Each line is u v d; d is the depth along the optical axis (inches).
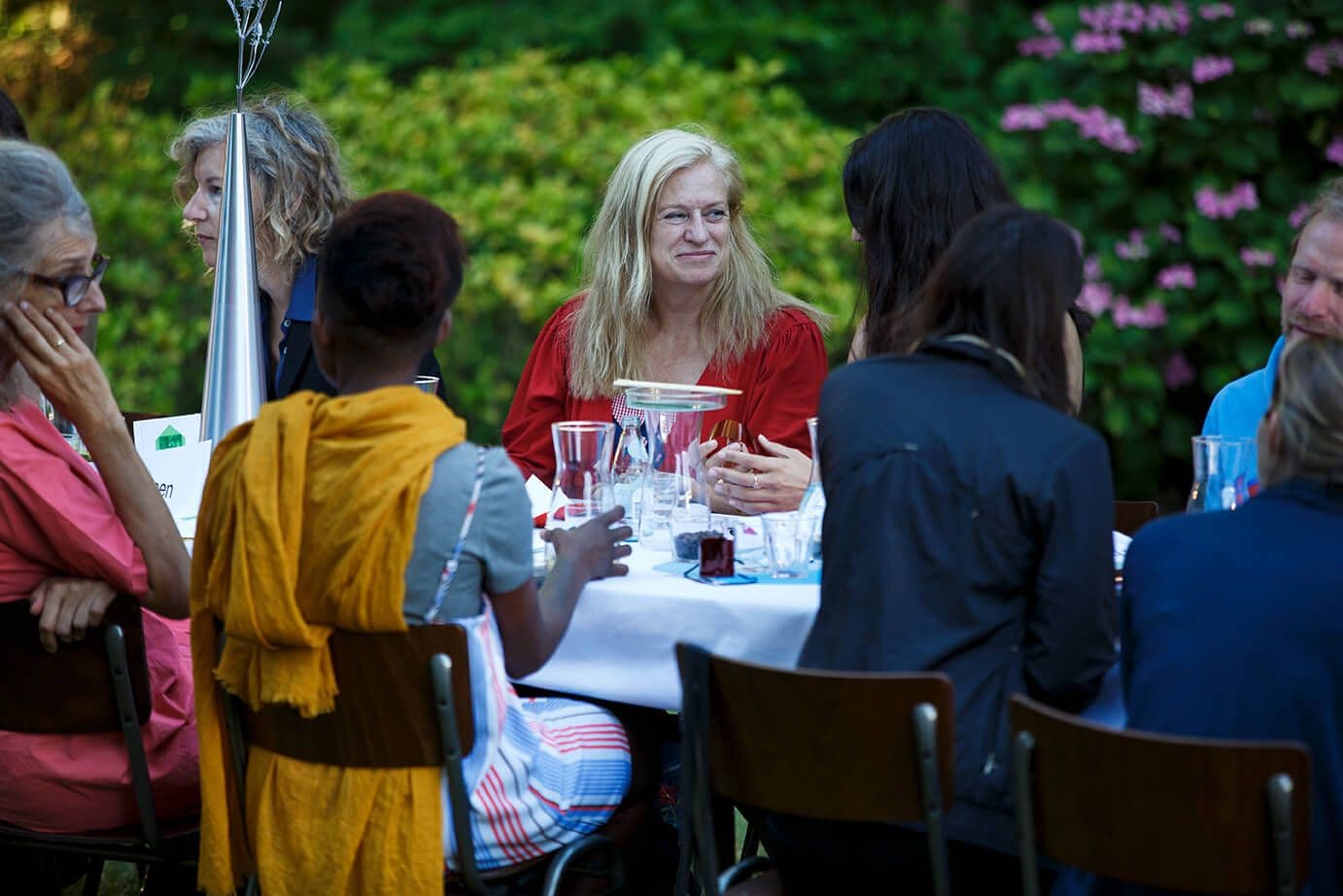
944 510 133.8
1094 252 364.2
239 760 144.8
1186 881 116.6
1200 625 124.7
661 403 176.9
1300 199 360.8
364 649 133.0
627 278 220.2
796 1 501.4
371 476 129.6
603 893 153.9
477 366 354.6
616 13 494.3
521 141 384.5
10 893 177.3
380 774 136.1
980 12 509.4
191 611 142.4
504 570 135.4
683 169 216.5
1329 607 120.4
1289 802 111.0
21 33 546.0
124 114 466.9
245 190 191.6
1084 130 358.6
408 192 139.0
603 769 153.3
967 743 131.5
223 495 137.7
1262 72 358.6
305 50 538.0
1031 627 135.0
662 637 155.5
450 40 507.5
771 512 180.7
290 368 211.9
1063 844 122.7
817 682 127.0
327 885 137.4
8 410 152.6
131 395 362.9
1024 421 134.6
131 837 156.8
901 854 134.8
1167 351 361.1
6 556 149.8
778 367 221.9
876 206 188.5
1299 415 126.0
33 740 153.9
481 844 142.4
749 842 172.1
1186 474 386.3
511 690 144.8
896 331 160.9
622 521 183.8
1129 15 364.8
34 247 146.9
